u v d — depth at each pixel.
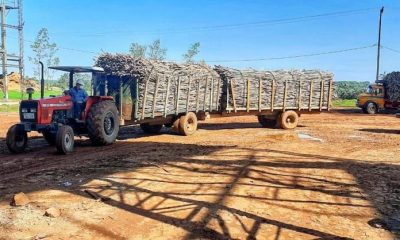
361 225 5.24
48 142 11.44
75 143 11.91
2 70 39.81
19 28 42.00
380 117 24.28
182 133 13.84
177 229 4.92
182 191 6.53
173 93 13.30
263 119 17.33
